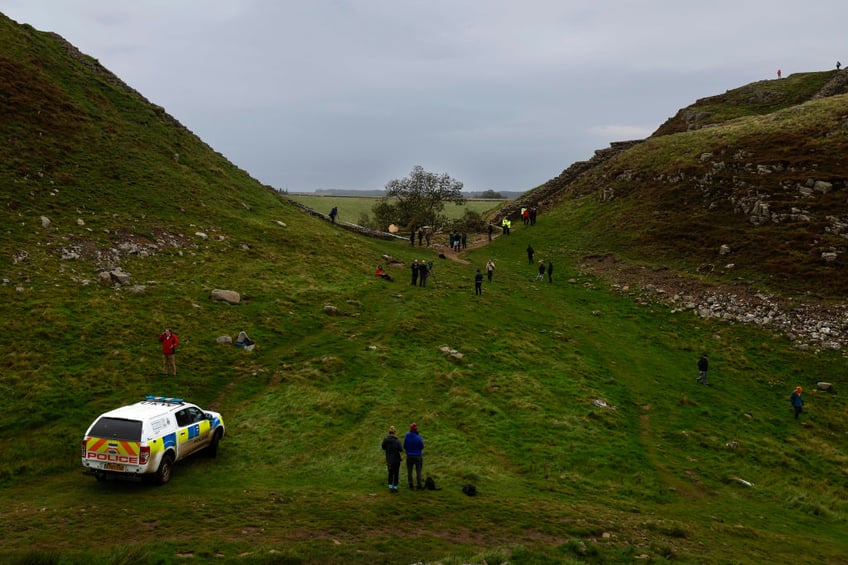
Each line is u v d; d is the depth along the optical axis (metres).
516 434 23.80
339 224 68.56
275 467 19.44
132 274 36.50
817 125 65.75
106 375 24.50
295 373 28.00
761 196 56.44
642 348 38.41
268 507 15.47
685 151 72.31
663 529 16.27
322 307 38.00
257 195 65.12
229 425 22.61
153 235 42.97
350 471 19.33
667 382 33.03
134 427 16.70
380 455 20.72
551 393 28.62
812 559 15.79
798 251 48.22
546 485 19.23
